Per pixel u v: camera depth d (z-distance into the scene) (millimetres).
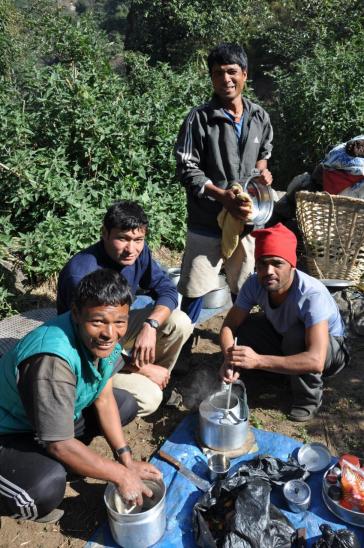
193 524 2330
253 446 2824
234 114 3242
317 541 2217
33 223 4918
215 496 2393
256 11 15039
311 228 4488
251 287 3111
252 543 2111
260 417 3180
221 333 3195
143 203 5148
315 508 2457
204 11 13703
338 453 2922
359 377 3535
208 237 3420
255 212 3301
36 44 11688
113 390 2691
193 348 3879
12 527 2471
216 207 3332
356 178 4469
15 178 4816
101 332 2012
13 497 2238
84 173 5359
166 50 14352
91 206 4953
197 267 3477
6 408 2266
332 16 12469
